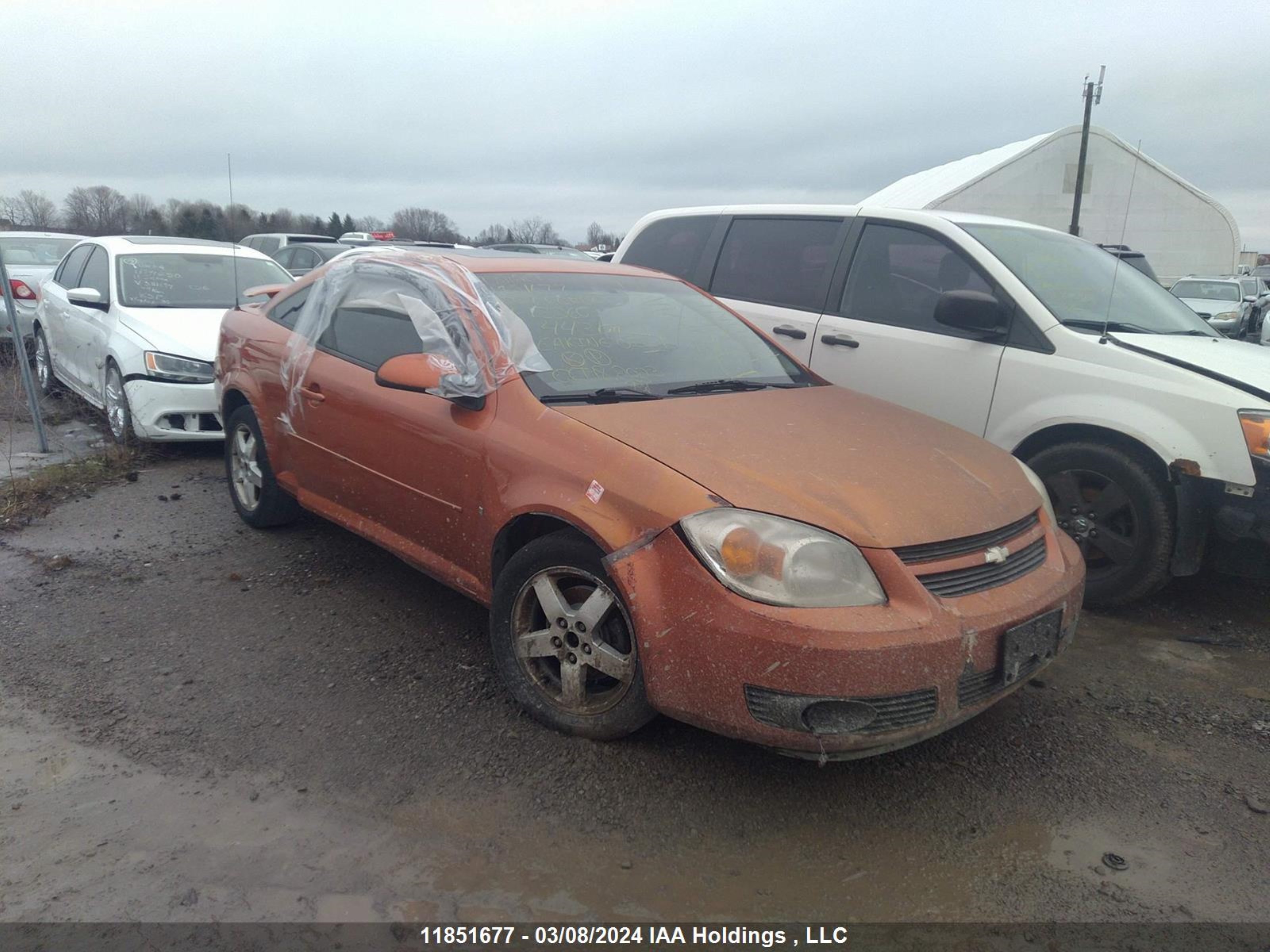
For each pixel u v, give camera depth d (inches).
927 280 205.6
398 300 160.7
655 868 103.1
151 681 140.4
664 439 122.0
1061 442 177.9
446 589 177.8
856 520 108.8
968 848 107.5
